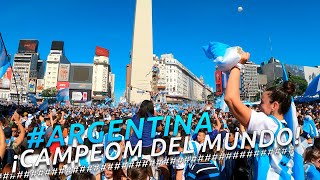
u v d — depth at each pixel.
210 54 2.65
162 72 184.75
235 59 2.53
